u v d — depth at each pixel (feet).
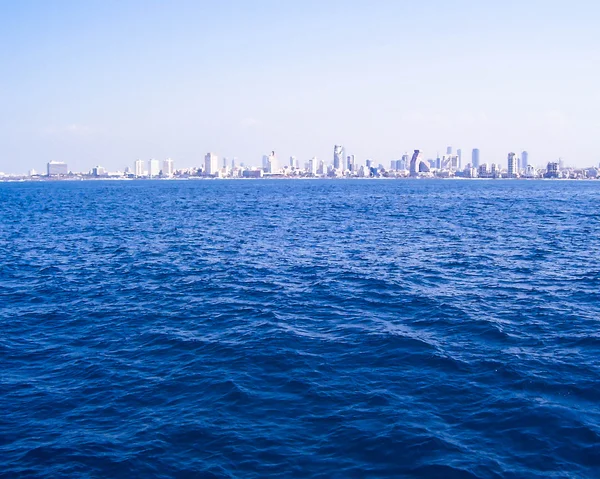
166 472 46.50
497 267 135.33
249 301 102.06
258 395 60.29
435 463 47.01
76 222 260.62
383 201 454.40
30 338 82.28
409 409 56.59
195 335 81.61
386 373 65.98
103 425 54.54
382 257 151.53
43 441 51.55
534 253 157.58
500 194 592.60
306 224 248.11
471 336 79.92
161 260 147.64
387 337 78.79
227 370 67.31
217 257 152.35
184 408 57.72
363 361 69.92
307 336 80.12
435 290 110.01
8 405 59.11
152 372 67.72
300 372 66.23
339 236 200.34
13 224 252.01
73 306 100.68
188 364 69.92
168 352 74.74
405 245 176.04
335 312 93.81
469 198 501.97
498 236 199.00
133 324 88.43
